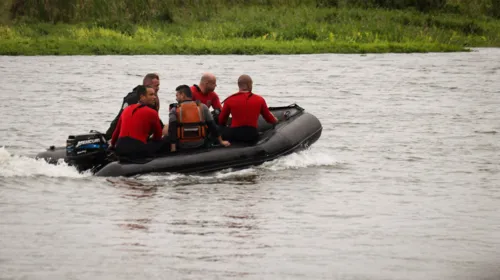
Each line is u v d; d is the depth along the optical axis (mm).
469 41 133000
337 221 28516
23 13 126562
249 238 26234
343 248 25312
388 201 31531
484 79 80500
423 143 44812
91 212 29188
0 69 86250
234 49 108188
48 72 83625
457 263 23984
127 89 70188
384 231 27281
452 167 38344
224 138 37688
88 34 116062
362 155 41125
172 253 24547
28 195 31516
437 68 91438
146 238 26078
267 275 22719
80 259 23922
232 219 28547
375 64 95562
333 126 50594
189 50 107375
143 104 35656
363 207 30531
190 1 132875
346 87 72438
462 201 31672
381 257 24484
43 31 120438
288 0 141000
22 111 56125
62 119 52750
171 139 35781
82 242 25594
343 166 38250
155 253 24547
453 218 29094
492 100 64312
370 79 79312
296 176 35781
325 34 122125
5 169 35156
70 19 126750
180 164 35125
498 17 153250
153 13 127750
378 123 51938
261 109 37688
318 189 33375
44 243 25469
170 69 86562
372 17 135125
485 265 23797
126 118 35344
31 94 66188
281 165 37656
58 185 33125
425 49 117438
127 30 120125
